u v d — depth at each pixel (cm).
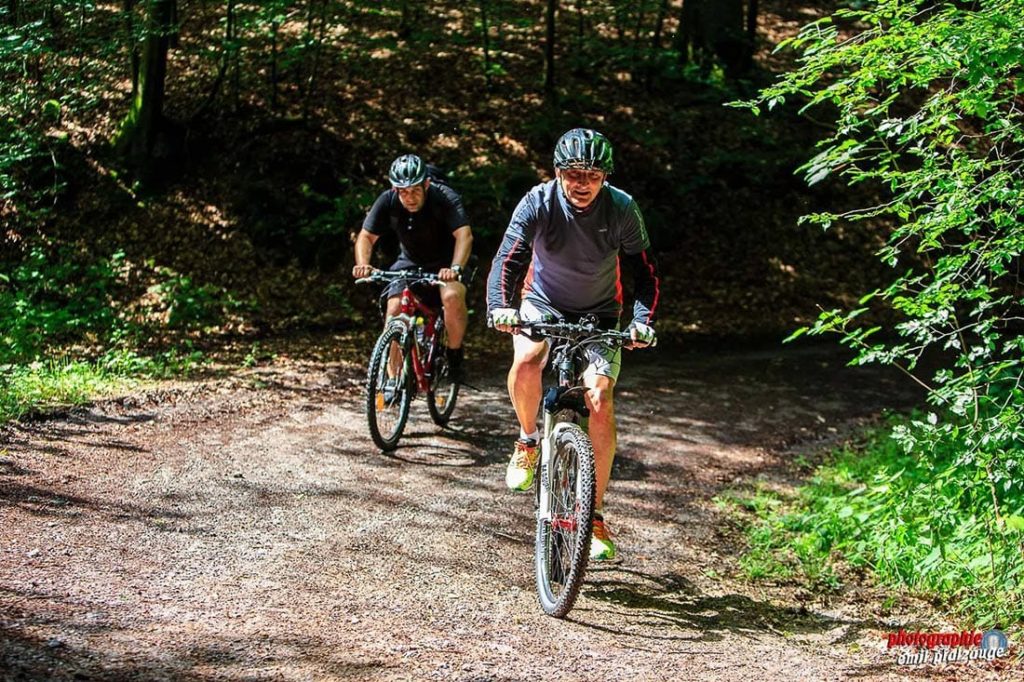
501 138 1312
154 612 375
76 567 412
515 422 734
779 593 473
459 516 531
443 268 668
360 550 468
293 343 984
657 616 428
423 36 1388
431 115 1328
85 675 313
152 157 1205
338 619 387
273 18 1211
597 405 427
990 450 479
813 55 456
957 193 421
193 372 849
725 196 1295
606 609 430
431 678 340
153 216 1170
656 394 852
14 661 316
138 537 457
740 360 987
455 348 685
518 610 417
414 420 718
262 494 539
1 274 1062
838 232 1276
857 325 1140
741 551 526
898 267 1248
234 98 1305
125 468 564
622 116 1376
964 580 466
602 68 1457
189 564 430
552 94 1384
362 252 657
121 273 1106
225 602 393
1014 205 426
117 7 1190
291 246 1150
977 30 396
